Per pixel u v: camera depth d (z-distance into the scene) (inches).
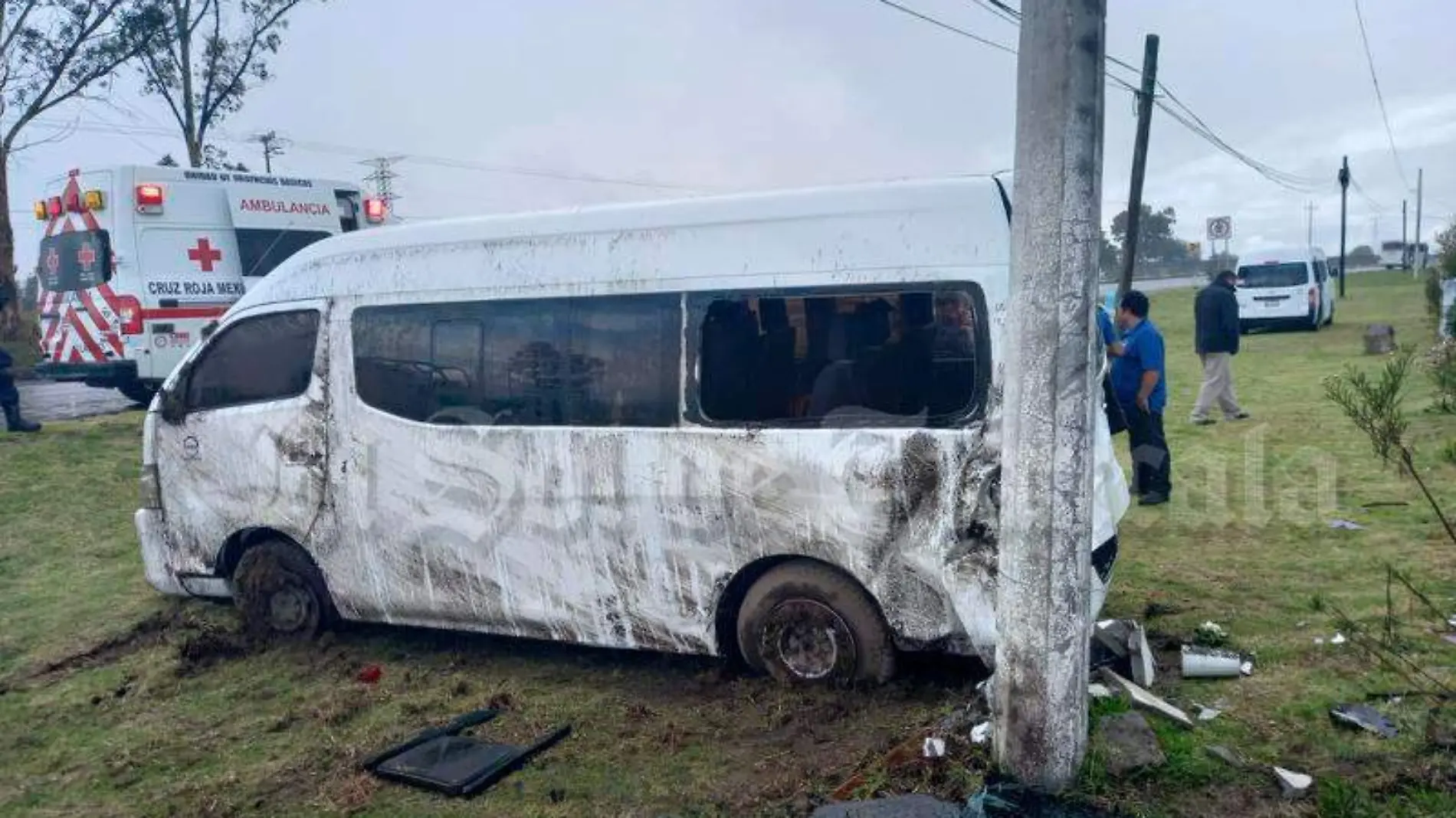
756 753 178.9
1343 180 1530.5
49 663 245.0
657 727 191.9
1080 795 150.2
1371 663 196.2
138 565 317.4
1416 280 2114.9
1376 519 300.7
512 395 215.9
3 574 314.0
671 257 202.7
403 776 176.6
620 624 209.8
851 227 190.4
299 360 239.8
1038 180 143.7
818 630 195.8
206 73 1009.5
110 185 522.3
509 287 216.4
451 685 217.5
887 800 153.1
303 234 593.0
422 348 225.0
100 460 443.5
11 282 999.6
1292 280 987.3
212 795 178.1
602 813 163.3
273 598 249.1
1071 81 140.3
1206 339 477.4
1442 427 414.3
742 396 196.7
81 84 962.7
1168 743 162.9
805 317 192.4
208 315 549.6
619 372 206.1
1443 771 154.8
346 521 234.5
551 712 201.8
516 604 218.8
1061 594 148.7
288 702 215.9
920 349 185.0
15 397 491.8
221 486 250.1
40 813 175.9
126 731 206.7
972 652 183.2
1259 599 239.5
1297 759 161.8
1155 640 214.2
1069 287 143.9
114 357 529.7
